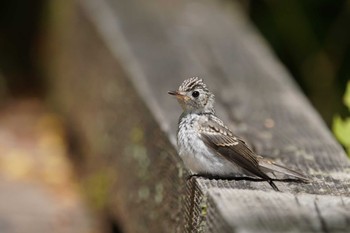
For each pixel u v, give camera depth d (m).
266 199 6.38
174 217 8.22
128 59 12.78
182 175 8.04
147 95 10.63
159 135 9.29
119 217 11.86
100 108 13.88
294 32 16.38
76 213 14.41
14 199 15.14
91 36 15.66
